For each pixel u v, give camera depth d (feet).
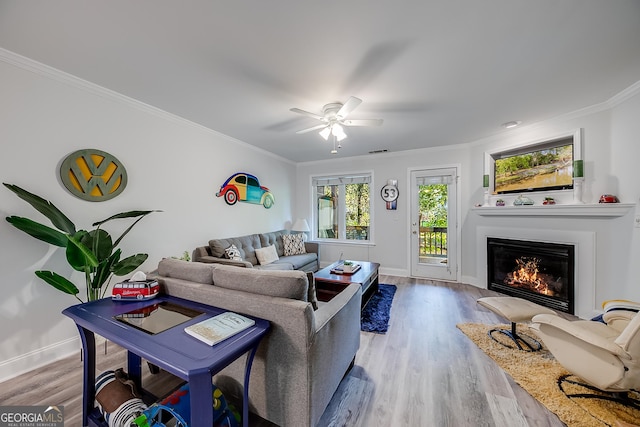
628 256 8.08
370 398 5.40
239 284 4.97
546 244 10.26
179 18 4.94
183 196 10.45
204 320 4.19
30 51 5.97
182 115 9.92
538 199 10.73
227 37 5.51
